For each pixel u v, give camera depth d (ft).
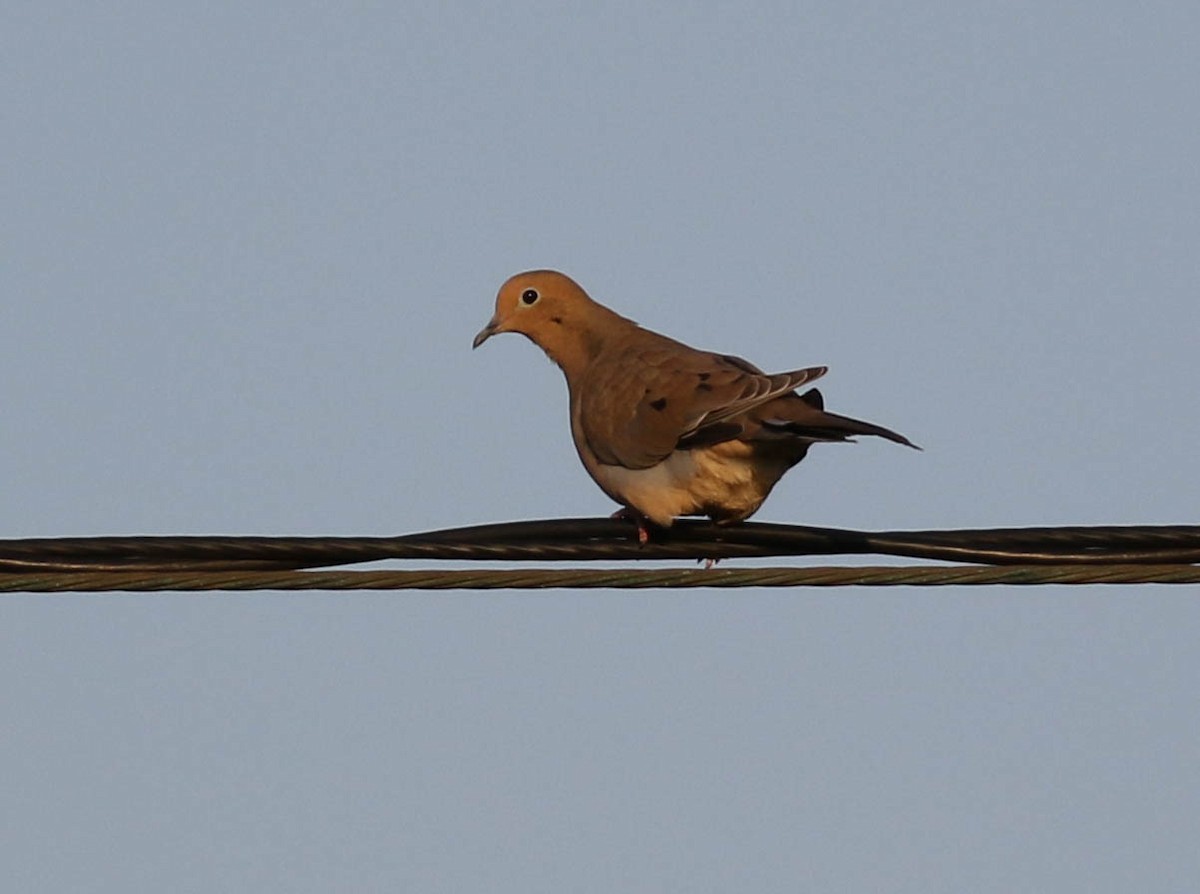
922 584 37.88
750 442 42.83
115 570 38.63
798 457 43.75
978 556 40.52
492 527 40.81
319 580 37.70
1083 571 37.81
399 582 37.65
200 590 37.55
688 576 37.76
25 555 38.58
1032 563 40.27
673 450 44.24
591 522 41.52
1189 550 39.96
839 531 43.19
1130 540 39.93
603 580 37.73
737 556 44.80
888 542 40.70
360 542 39.81
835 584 37.81
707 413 43.27
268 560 39.45
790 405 42.57
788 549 44.37
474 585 37.60
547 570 37.88
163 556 39.11
